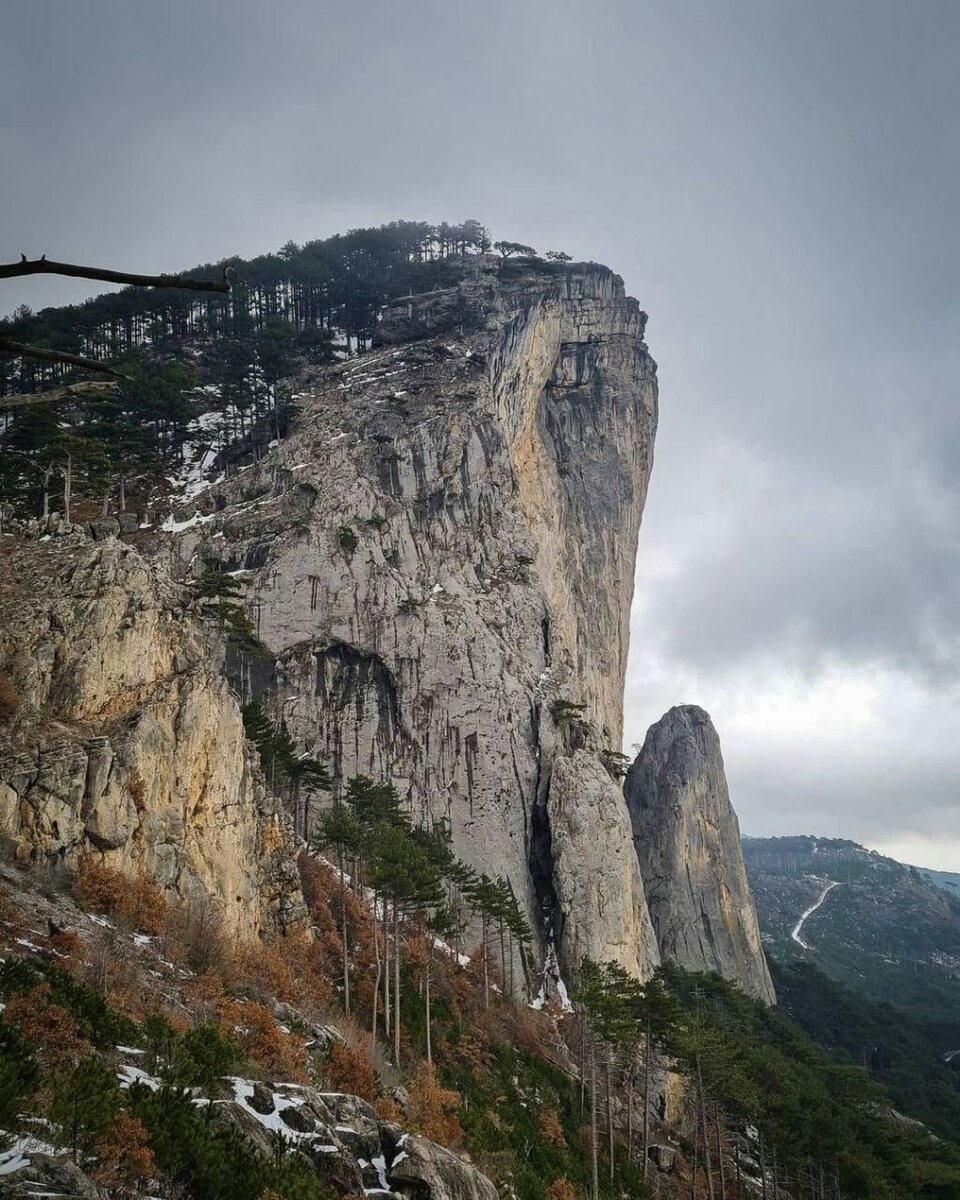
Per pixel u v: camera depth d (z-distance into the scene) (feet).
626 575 539.70
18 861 154.51
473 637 347.36
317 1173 91.56
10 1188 58.95
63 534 236.84
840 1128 267.18
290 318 570.46
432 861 278.05
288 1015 151.74
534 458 488.85
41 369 439.63
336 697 328.90
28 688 180.24
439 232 634.84
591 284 555.28
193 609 318.65
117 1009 109.70
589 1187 208.13
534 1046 262.26
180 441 442.50
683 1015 271.69
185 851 181.47
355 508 361.51
